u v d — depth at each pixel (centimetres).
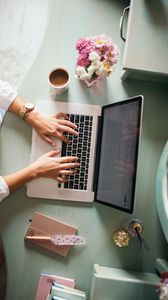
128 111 107
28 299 122
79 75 112
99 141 119
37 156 119
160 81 124
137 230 120
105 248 124
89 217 123
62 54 123
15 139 121
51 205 122
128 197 103
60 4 123
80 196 120
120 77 124
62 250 122
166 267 113
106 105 118
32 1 124
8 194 113
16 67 123
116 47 114
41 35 124
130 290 112
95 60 108
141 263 124
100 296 111
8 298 122
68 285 119
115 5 124
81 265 123
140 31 106
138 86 125
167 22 107
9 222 121
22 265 122
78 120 119
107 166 115
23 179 113
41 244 121
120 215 124
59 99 122
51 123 117
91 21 124
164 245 125
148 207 124
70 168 118
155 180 124
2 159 121
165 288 92
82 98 123
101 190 116
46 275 120
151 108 125
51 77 117
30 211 121
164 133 125
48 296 110
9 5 124
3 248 121
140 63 107
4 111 120
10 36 123
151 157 125
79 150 119
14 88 122
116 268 123
